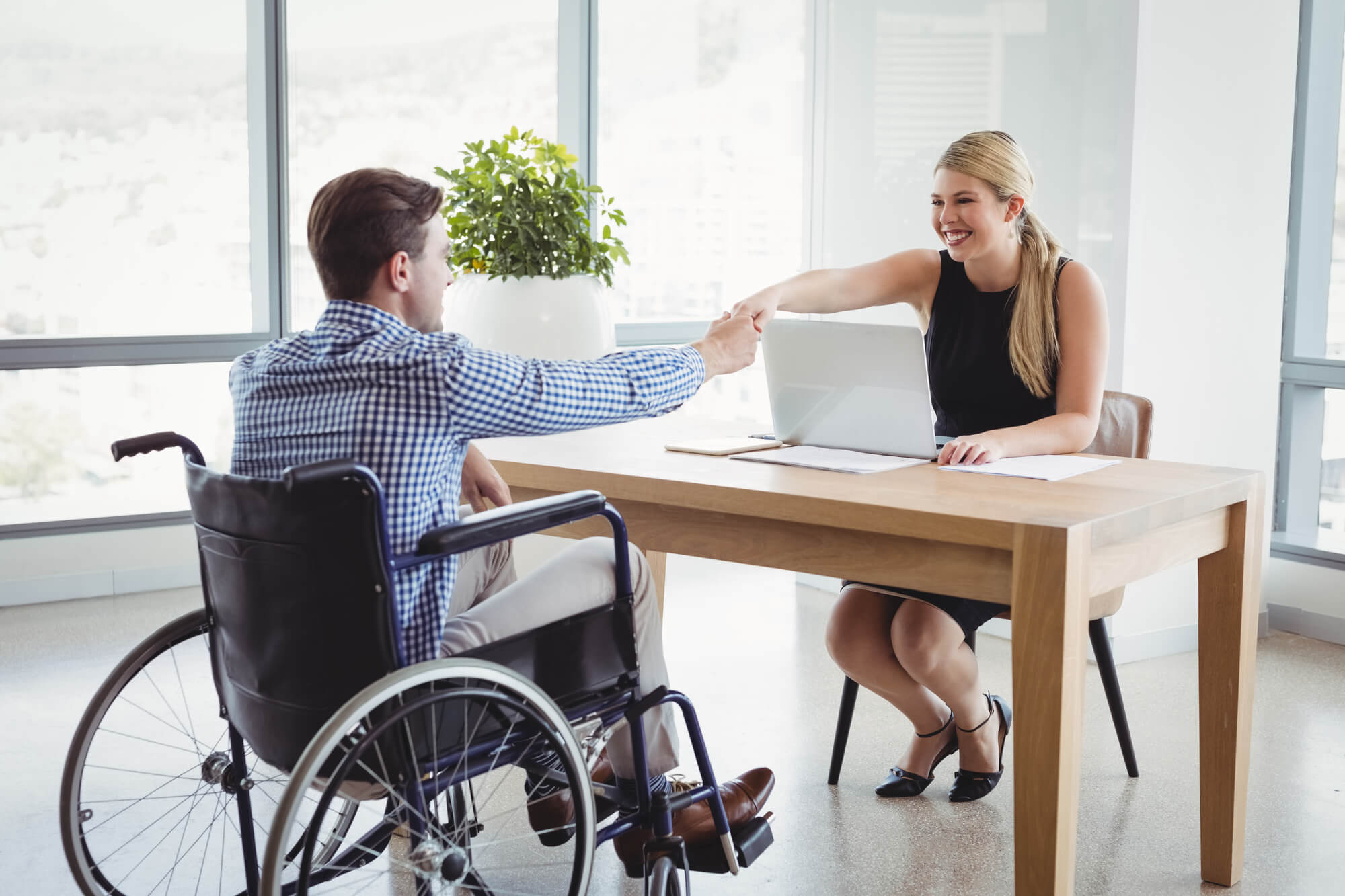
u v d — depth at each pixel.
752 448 2.21
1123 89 3.13
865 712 2.93
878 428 2.13
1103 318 2.29
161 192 4.04
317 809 1.35
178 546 4.04
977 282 2.40
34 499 3.95
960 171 2.30
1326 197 3.62
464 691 1.42
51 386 3.93
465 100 4.53
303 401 1.53
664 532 2.01
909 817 2.37
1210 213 3.31
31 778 2.52
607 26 4.73
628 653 1.70
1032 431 2.18
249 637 1.53
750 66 5.02
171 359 4.06
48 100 3.85
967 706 2.35
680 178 4.95
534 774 1.91
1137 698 3.06
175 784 2.50
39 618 3.65
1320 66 3.53
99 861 2.15
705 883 2.12
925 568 1.74
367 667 1.43
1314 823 2.38
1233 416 3.48
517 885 2.07
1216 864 2.12
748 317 1.87
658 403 1.68
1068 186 3.29
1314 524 3.83
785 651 3.41
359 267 1.55
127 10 3.92
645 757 1.72
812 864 2.18
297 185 4.27
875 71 3.73
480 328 3.22
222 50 4.07
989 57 3.43
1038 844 1.67
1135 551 1.78
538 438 2.34
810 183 3.98
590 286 3.29
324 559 1.41
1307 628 3.63
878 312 3.80
